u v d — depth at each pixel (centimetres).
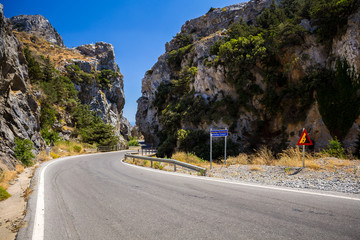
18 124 1434
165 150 3528
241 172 875
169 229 332
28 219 407
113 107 7950
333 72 2083
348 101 1931
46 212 445
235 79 2930
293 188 553
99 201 514
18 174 1044
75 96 5169
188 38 6694
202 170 884
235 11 6488
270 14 3534
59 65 6078
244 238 287
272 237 286
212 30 6800
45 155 1877
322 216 351
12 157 1179
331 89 2070
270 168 866
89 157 2292
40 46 7769
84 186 707
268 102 2584
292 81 2452
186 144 3011
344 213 360
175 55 5981
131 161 1720
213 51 3716
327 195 470
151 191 600
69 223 379
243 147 2716
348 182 570
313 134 2195
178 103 4012
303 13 2653
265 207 411
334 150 1141
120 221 378
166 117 3947
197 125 3306
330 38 2252
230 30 3725
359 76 1880
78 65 6725
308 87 2238
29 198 570
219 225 337
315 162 837
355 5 1994
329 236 281
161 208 440
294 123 2375
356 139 1858
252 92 2766
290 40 2475
